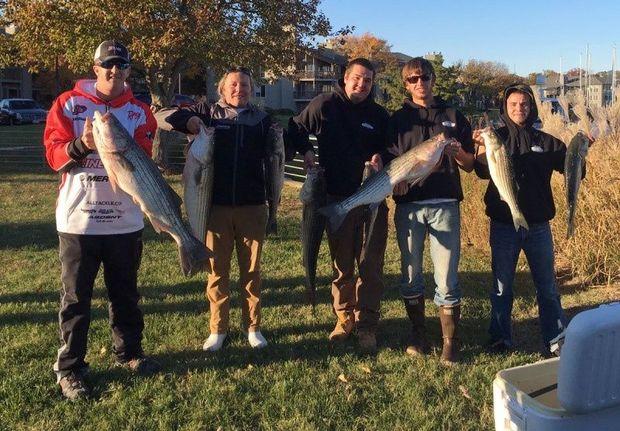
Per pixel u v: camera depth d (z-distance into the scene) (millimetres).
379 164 4512
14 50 16688
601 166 6906
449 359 4668
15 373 4367
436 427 3762
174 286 6574
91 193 3932
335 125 4828
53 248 8273
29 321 5465
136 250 4250
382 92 32312
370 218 4441
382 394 4152
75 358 4121
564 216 7090
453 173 4520
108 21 13219
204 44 14055
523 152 4609
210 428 3734
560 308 4855
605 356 2689
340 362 4688
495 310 4961
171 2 13961
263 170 4746
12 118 40656
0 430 3650
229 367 4582
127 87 4086
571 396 2715
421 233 4625
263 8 15281
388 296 6379
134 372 4414
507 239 4754
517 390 3102
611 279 6770
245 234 4773
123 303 4363
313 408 3930
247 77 4625
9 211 10992
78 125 3848
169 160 17812
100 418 3793
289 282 6836
